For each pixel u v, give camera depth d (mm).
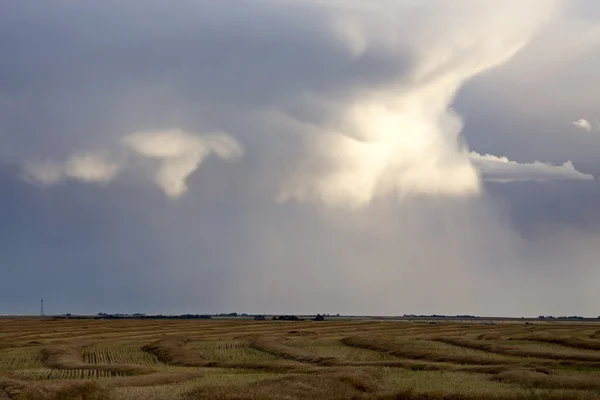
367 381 42406
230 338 103500
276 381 41406
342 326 152500
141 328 141625
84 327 148000
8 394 39281
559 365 57000
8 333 121688
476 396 37031
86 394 37906
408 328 140750
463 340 87812
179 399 36562
